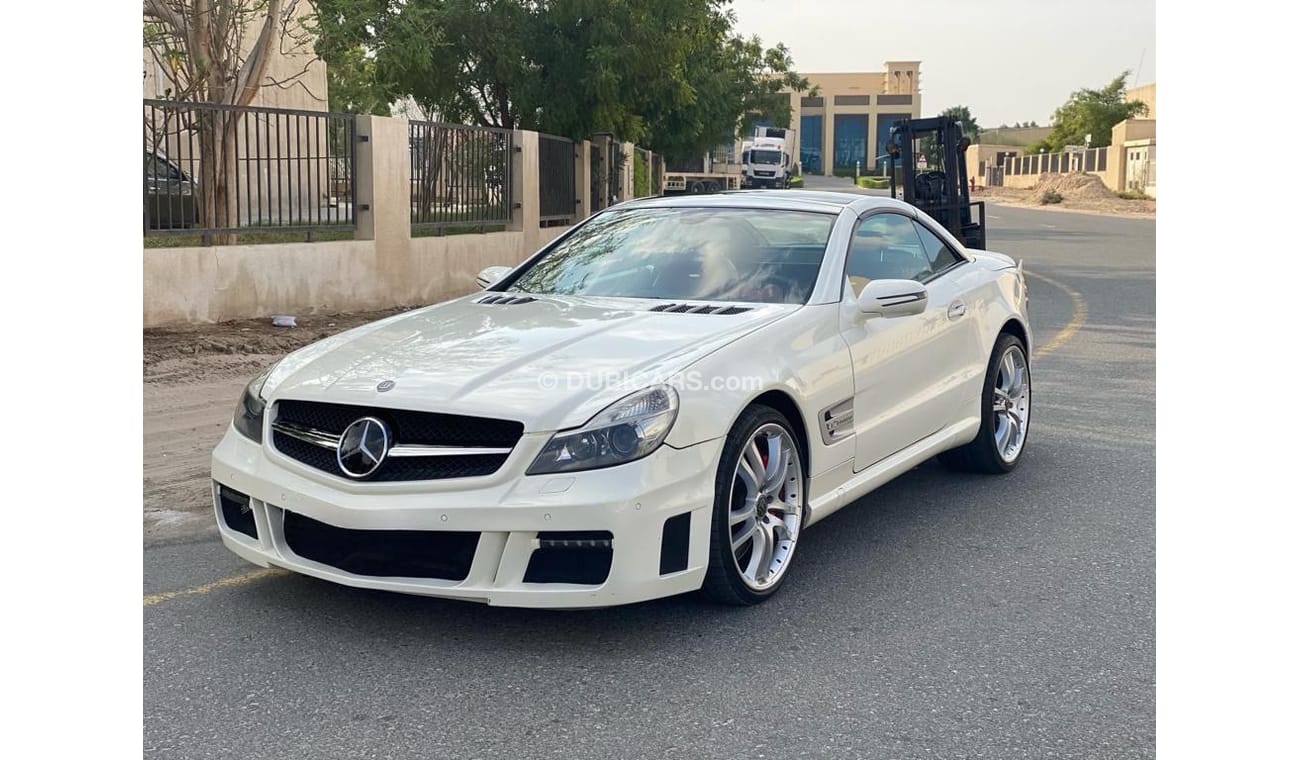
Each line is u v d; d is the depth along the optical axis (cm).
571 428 359
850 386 454
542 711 331
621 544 355
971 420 562
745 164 6259
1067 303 1372
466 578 360
